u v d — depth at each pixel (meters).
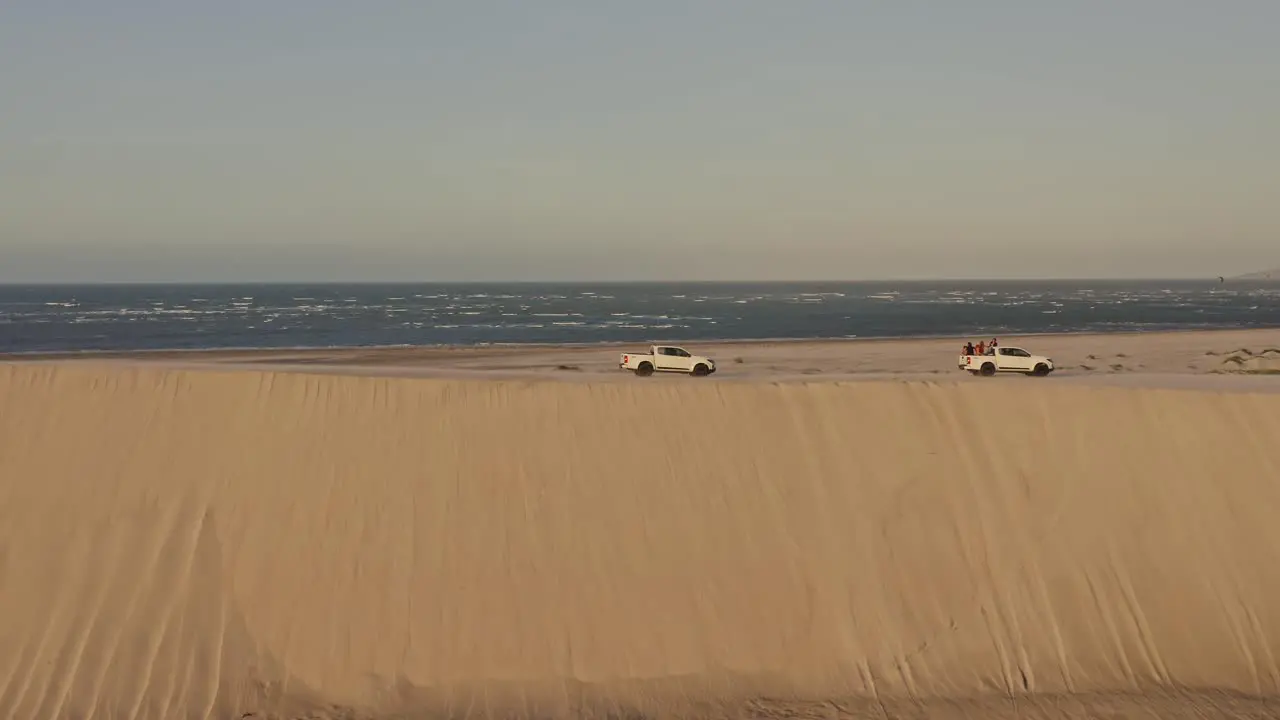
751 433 16.59
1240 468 15.86
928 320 102.94
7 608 13.36
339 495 15.15
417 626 13.62
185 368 18.12
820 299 189.50
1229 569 14.59
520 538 14.74
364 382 17.08
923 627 13.88
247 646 13.24
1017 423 16.69
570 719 12.58
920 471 15.94
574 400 17.06
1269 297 188.00
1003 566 14.61
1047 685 13.30
